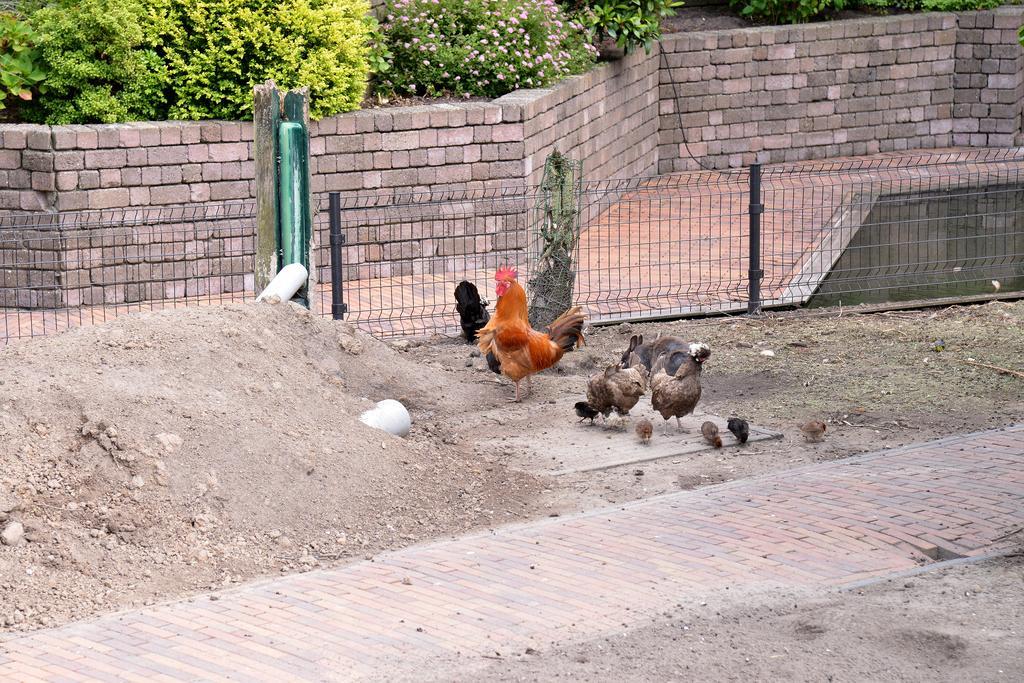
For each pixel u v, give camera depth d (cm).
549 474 1142
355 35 1789
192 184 1697
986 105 2692
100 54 1689
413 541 1000
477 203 1847
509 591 871
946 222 2220
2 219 1638
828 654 780
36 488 962
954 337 1580
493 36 1959
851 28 2603
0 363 1081
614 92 2266
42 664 766
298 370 1203
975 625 817
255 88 1392
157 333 1146
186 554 945
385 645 790
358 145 1775
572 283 1567
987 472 1100
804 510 1013
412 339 1572
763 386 1412
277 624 823
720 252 1984
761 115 2591
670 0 2406
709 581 884
